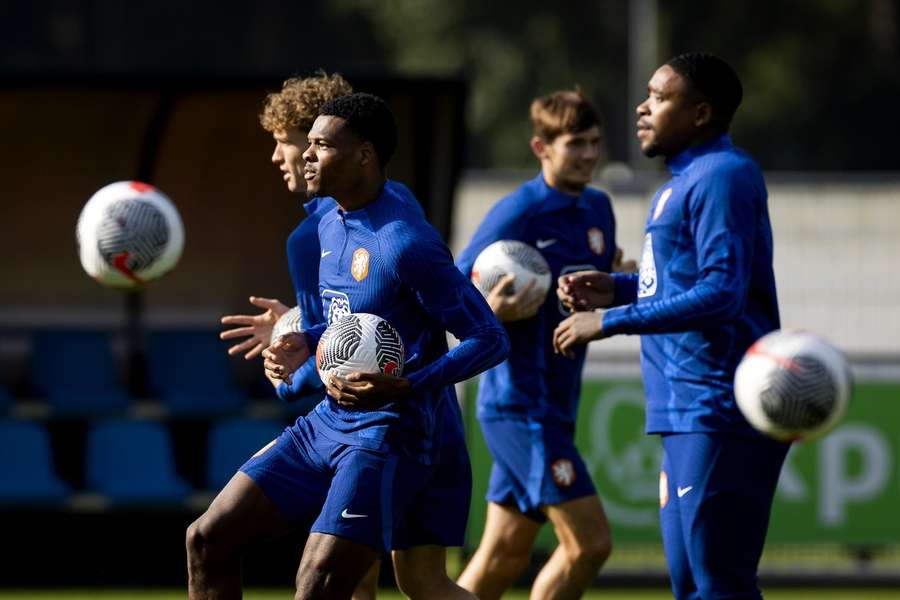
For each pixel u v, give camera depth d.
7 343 44.47
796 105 125.81
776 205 41.16
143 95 40.62
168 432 41.41
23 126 41.66
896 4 127.12
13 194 43.28
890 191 40.94
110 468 40.50
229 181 43.19
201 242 43.72
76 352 44.25
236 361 44.56
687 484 19.83
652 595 36.47
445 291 18.39
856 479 36.72
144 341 44.50
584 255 25.03
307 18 127.56
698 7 126.94
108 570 39.91
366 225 18.81
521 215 24.66
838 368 18.08
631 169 104.31
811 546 36.69
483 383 25.19
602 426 36.59
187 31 123.81
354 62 129.25
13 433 40.66
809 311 40.69
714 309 19.00
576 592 24.53
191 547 19.03
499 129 126.75
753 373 18.20
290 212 43.41
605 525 24.44
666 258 19.94
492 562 25.19
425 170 38.34
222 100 40.94
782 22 127.31
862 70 126.94
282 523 19.09
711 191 19.31
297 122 20.39
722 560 19.72
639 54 104.00
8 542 39.75
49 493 39.62
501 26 127.00
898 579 37.75
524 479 24.58
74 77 37.38
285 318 21.20
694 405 19.77
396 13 126.94
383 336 18.34
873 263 40.78
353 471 18.55
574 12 126.94
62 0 121.50
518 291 23.73
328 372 18.42
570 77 126.19
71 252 44.25
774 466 19.78
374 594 22.12
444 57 126.75
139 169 42.78
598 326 19.55
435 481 20.19
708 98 19.84
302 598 18.38
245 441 40.69
